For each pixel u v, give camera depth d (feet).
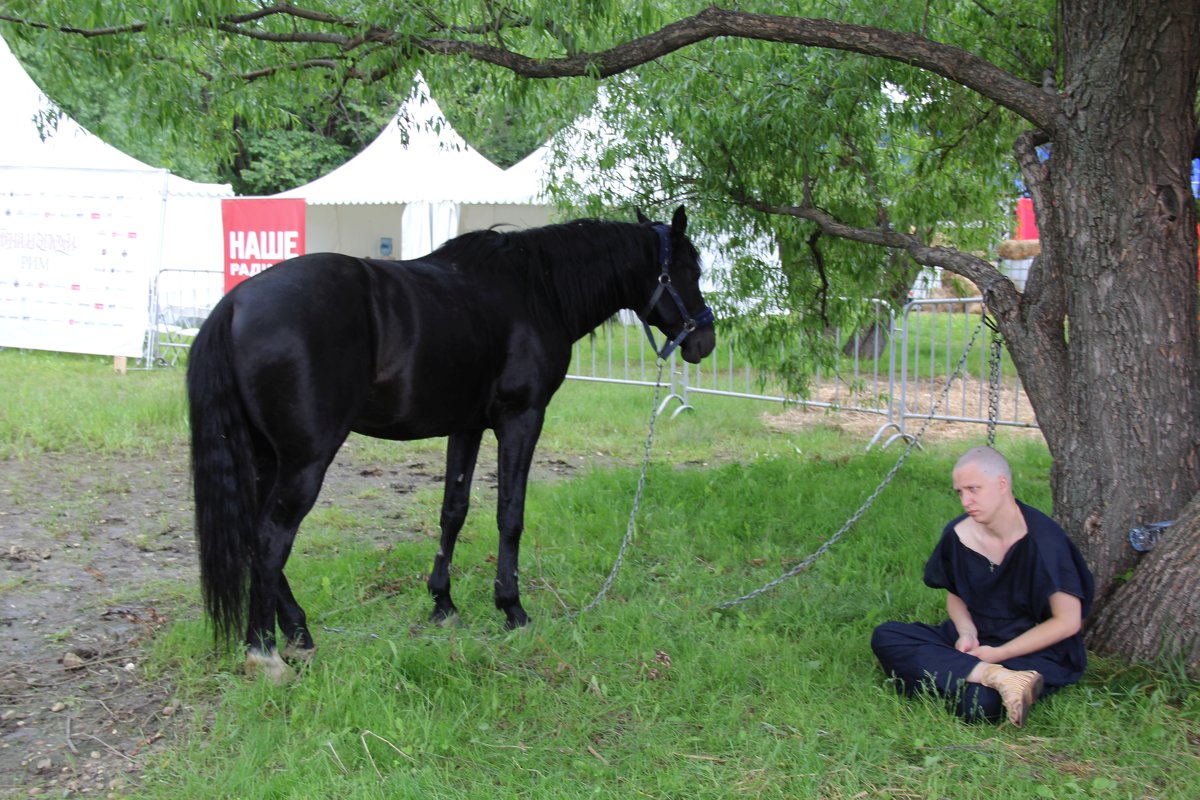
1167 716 11.35
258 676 12.07
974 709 11.40
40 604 15.21
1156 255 12.85
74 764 10.51
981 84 13.46
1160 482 12.94
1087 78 12.84
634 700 11.90
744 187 19.02
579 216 21.31
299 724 11.22
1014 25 18.53
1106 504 13.17
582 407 32.99
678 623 14.60
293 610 12.98
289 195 49.32
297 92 16.81
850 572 16.92
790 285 21.13
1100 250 13.05
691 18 13.91
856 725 11.28
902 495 21.72
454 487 14.62
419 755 10.62
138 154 67.46
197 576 16.75
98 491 21.58
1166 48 12.34
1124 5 12.36
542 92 19.33
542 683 12.26
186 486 22.49
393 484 23.75
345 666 12.34
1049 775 10.27
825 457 26.89
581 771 10.43
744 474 23.29
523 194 45.68
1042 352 14.05
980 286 14.80
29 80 44.91
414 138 48.37
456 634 13.74
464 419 13.75
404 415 12.94
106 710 11.78
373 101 17.08
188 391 11.66
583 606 15.26
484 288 13.76
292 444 11.84
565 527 19.39
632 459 26.89
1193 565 12.34
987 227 24.91
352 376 12.07
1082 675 12.10
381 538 19.35
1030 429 31.58
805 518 20.08
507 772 10.31
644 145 19.58
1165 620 12.46
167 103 15.20
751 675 12.71
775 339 21.58
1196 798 9.93
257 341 11.54
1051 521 11.98
